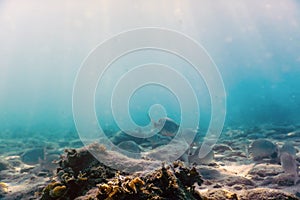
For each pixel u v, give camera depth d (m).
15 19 28.67
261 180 5.05
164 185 2.22
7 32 33.78
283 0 24.83
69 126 25.92
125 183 2.15
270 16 29.03
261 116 23.94
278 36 37.22
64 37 36.22
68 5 25.05
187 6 26.03
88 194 2.39
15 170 6.96
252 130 14.16
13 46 40.47
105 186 2.14
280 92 50.72
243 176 5.33
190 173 2.63
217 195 3.05
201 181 2.66
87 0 24.22
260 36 36.81
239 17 29.11
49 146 11.95
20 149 11.88
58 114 47.12
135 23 30.14
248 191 3.23
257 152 6.66
